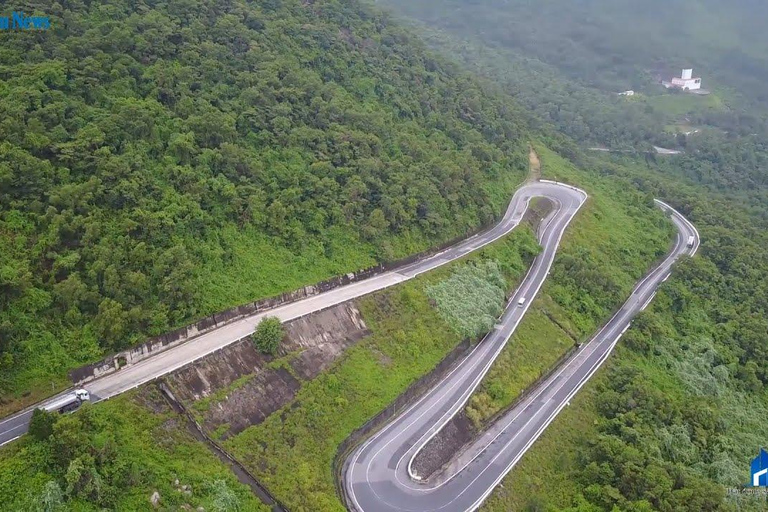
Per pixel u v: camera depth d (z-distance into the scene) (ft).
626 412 269.44
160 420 191.52
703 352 345.10
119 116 255.29
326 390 233.55
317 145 320.09
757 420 313.94
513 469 230.27
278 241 275.59
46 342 197.88
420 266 317.63
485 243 353.31
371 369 251.39
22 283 197.98
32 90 243.19
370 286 287.69
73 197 224.53
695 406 285.02
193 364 211.00
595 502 222.07
